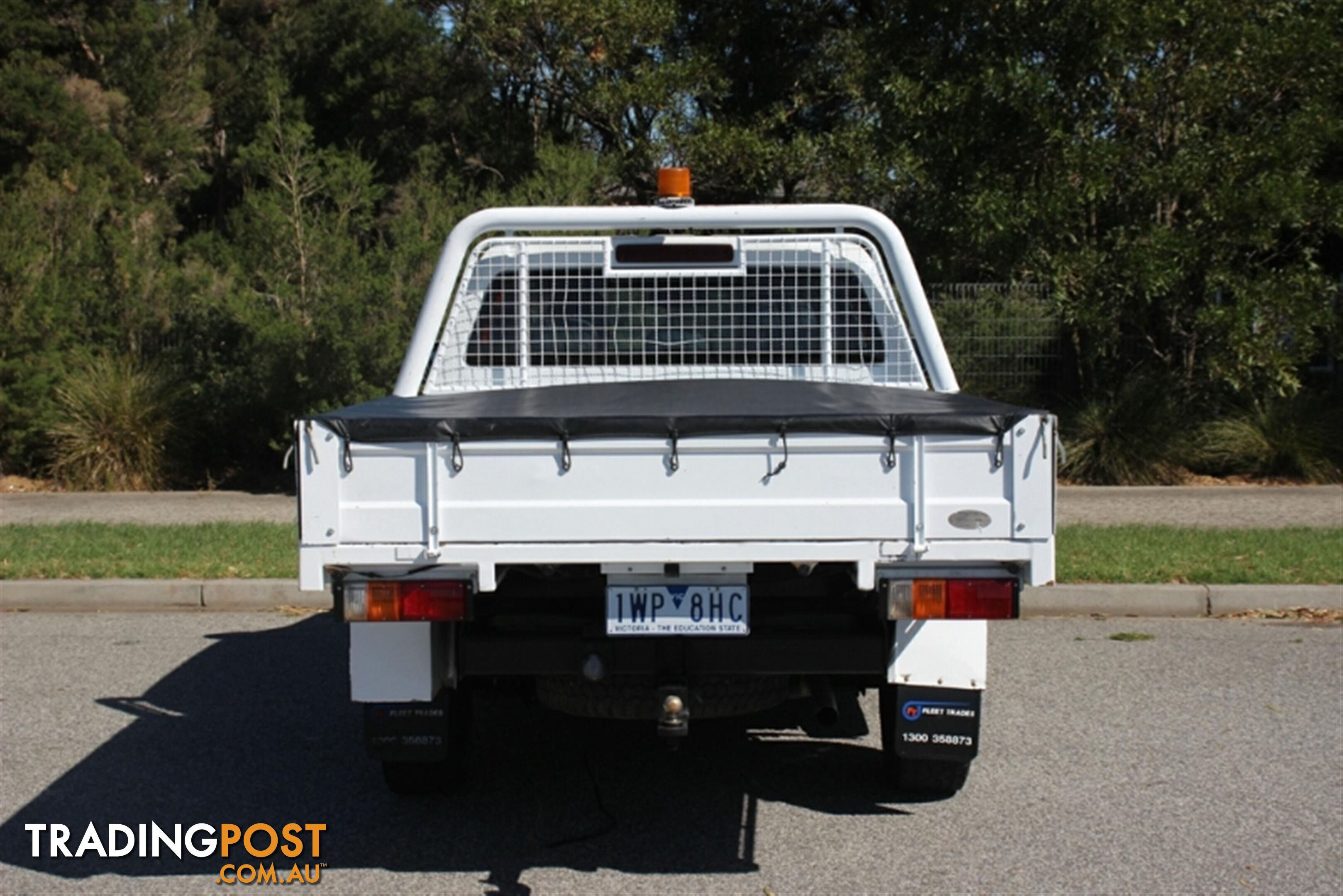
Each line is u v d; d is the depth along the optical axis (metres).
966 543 3.88
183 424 14.30
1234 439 14.30
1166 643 7.77
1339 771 5.43
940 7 13.97
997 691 6.72
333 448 3.87
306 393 13.81
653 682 4.27
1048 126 13.31
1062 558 9.32
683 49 22.58
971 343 15.59
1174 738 5.91
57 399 14.40
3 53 30.77
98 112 30.98
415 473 3.88
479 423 3.86
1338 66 13.47
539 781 5.41
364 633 4.38
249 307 13.65
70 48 32.53
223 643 7.87
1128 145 13.73
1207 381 14.85
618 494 3.88
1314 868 4.41
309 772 5.52
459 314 5.53
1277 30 13.30
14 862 4.53
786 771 5.52
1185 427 14.59
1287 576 8.77
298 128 14.44
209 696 6.70
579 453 3.87
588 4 20.28
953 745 4.57
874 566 3.89
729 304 5.55
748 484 3.88
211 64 38.72
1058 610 8.59
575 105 22.30
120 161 29.83
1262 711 6.34
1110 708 6.40
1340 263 16.95
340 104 33.03
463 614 3.86
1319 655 7.43
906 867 4.44
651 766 5.61
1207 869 4.41
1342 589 8.54
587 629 4.33
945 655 4.41
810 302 5.53
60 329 14.63
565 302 5.54
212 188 39.22
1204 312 13.70
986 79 13.35
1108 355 15.05
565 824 4.89
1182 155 13.40
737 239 5.51
